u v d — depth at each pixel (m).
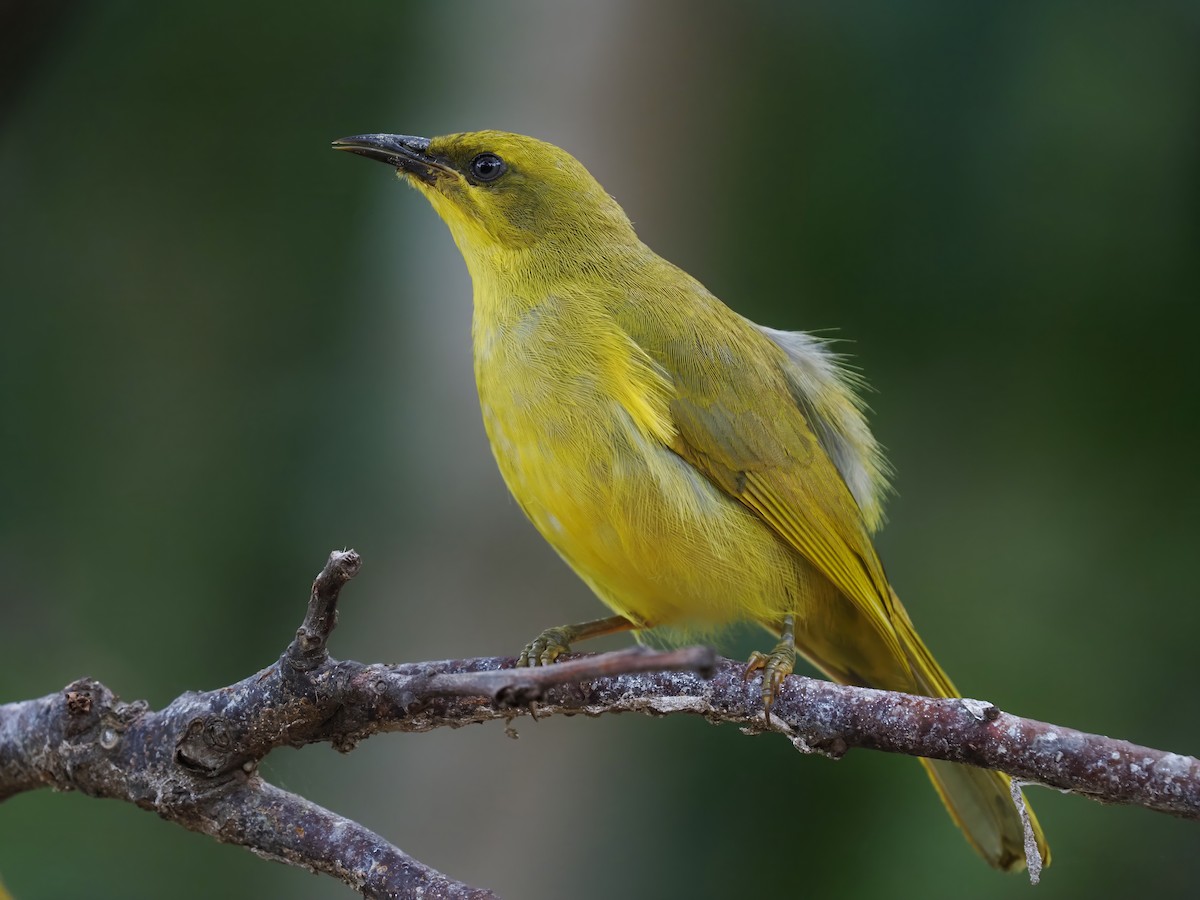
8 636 13.07
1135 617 11.80
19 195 14.07
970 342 12.29
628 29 12.84
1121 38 11.69
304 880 11.79
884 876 10.94
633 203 12.55
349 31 14.01
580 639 8.89
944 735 6.12
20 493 13.55
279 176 14.05
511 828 11.66
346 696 6.64
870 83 12.38
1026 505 12.18
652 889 11.62
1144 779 5.76
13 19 11.01
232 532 13.26
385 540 12.26
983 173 11.98
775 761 11.69
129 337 13.95
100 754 6.98
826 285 12.48
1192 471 11.95
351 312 13.62
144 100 14.13
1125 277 11.83
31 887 11.32
